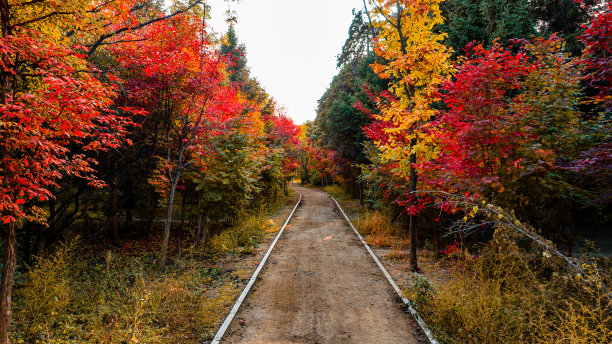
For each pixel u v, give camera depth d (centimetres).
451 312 477
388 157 845
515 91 947
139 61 779
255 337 474
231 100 1049
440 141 719
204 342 459
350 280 739
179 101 861
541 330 375
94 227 1344
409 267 816
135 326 419
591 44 532
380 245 1100
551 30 1221
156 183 1089
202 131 941
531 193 541
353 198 2891
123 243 1210
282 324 518
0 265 659
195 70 877
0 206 349
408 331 491
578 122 624
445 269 775
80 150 889
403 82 805
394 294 646
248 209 1648
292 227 1516
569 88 629
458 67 729
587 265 353
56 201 986
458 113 641
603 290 356
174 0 842
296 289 682
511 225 445
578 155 560
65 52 427
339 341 462
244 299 625
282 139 2933
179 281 633
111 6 575
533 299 443
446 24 1484
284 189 3231
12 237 380
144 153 1058
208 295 641
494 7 1218
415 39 804
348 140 2395
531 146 551
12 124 343
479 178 581
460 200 588
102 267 819
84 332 457
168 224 842
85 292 600
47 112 378
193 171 1088
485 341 404
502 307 452
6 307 370
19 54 397
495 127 545
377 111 2042
